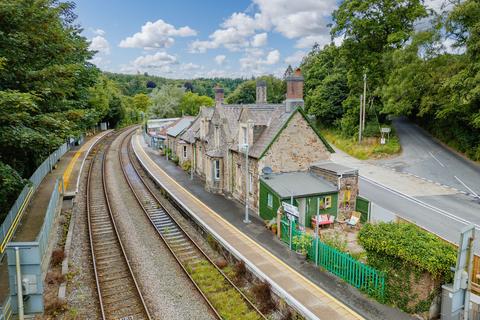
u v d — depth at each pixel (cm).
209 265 1720
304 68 6825
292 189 2100
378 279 1321
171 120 7156
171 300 1420
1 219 2033
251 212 2380
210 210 2409
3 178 1612
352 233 2047
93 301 1416
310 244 1642
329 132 5294
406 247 1223
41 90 1675
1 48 1549
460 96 2950
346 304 1295
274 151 2316
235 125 2816
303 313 1242
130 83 18975
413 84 3581
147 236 2098
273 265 1595
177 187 3073
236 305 1380
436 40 3259
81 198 2873
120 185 3328
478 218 2208
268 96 7969
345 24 4291
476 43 2700
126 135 7312
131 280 1576
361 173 3350
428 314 1198
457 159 3522
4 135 1438
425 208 2402
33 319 1268
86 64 2969
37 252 948
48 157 3375
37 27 1683
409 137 4406
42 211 2139
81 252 1866
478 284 1262
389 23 4091
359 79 4500
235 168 2702
